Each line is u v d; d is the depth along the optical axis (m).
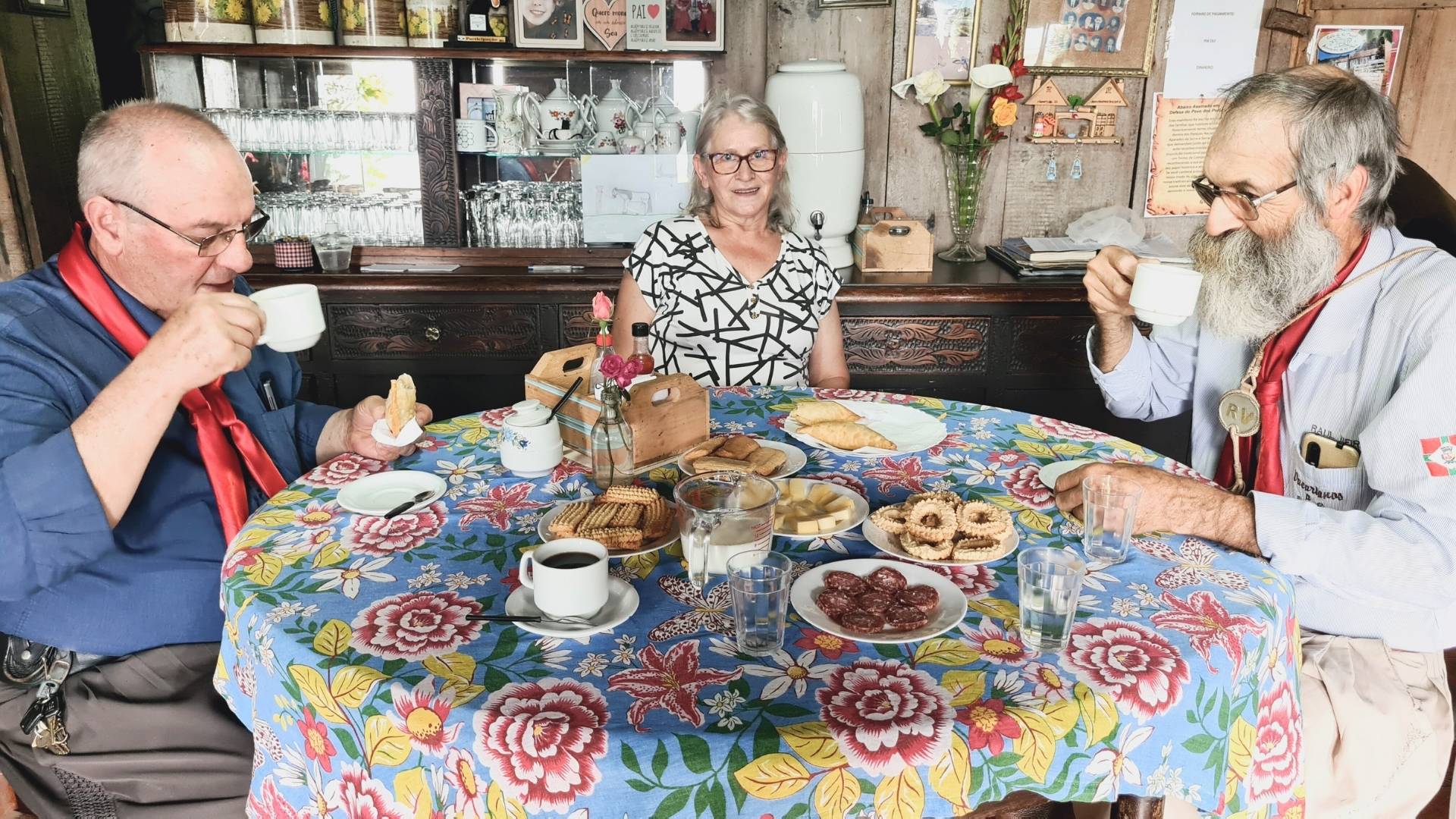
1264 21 3.31
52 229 3.19
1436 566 1.28
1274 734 1.16
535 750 0.92
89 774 1.45
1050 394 3.16
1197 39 3.31
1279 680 1.16
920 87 3.17
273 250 3.22
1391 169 1.48
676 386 1.68
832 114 3.01
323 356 3.13
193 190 1.48
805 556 1.32
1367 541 1.28
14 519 1.27
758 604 1.05
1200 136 3.41
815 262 2.45
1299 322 1.58
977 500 1.49
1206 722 1.05
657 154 3.26
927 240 3.17
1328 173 1.46
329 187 3.29
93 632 1.46
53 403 1.44
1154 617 1.13
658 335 2.41
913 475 1.60
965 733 0.94
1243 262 1.60
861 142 3.11
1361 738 1.43
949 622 1.12
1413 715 1.44
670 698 0.99
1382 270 1.51
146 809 1.49
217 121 3.09
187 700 1.46
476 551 1.32
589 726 0.94
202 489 1.58
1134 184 3.48
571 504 1.39
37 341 1.46
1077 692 0.99
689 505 1.24
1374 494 1.51
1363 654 1.49
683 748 0.91
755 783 0.90
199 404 1.57
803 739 0.92
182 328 1.30
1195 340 1.91
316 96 3.19
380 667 1.03
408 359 3.15
